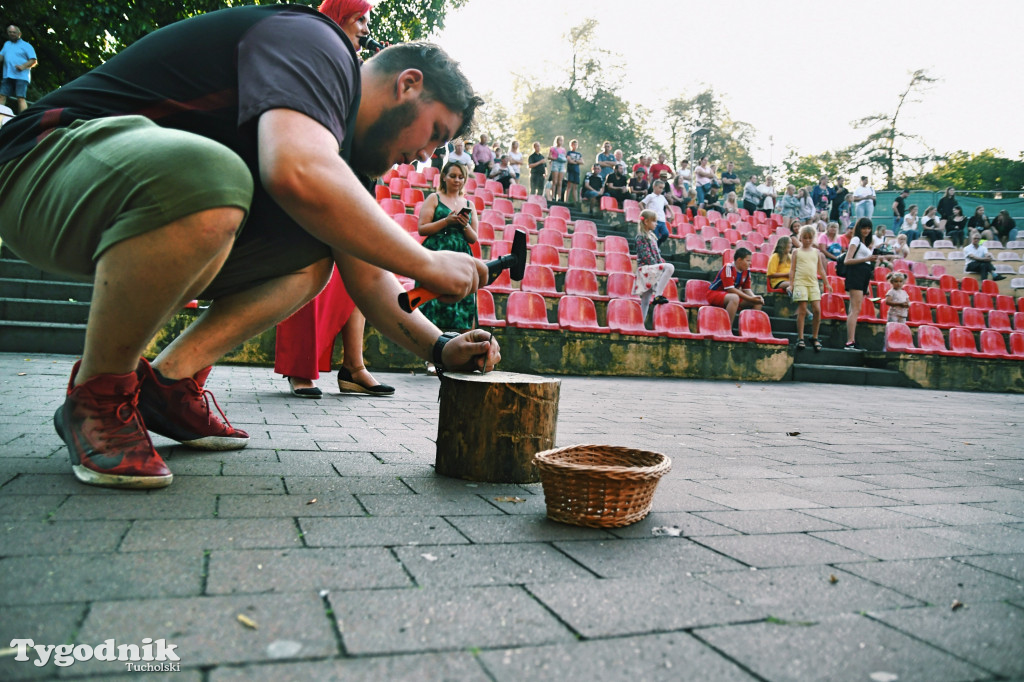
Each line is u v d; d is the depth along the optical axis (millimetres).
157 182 1427
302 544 1369
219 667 876
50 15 13445
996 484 2609
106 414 1685
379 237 1514
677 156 59781
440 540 1464
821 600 1241
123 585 1102
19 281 6398
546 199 16469
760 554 1506
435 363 2264
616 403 5023
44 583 1085
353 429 2926
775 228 17391
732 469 2605
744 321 9023
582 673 917
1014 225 21531
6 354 5395
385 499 1776
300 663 900
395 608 1092
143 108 1611
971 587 1363
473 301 5582
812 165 58688
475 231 5438
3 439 2119
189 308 5934
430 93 1824
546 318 7949
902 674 966
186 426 2150
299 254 1972
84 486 1636
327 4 3213
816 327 9719
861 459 3066
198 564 1215
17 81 9789
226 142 1657
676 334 8219
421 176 13328
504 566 1325
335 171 1444
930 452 3424
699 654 995
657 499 1997
